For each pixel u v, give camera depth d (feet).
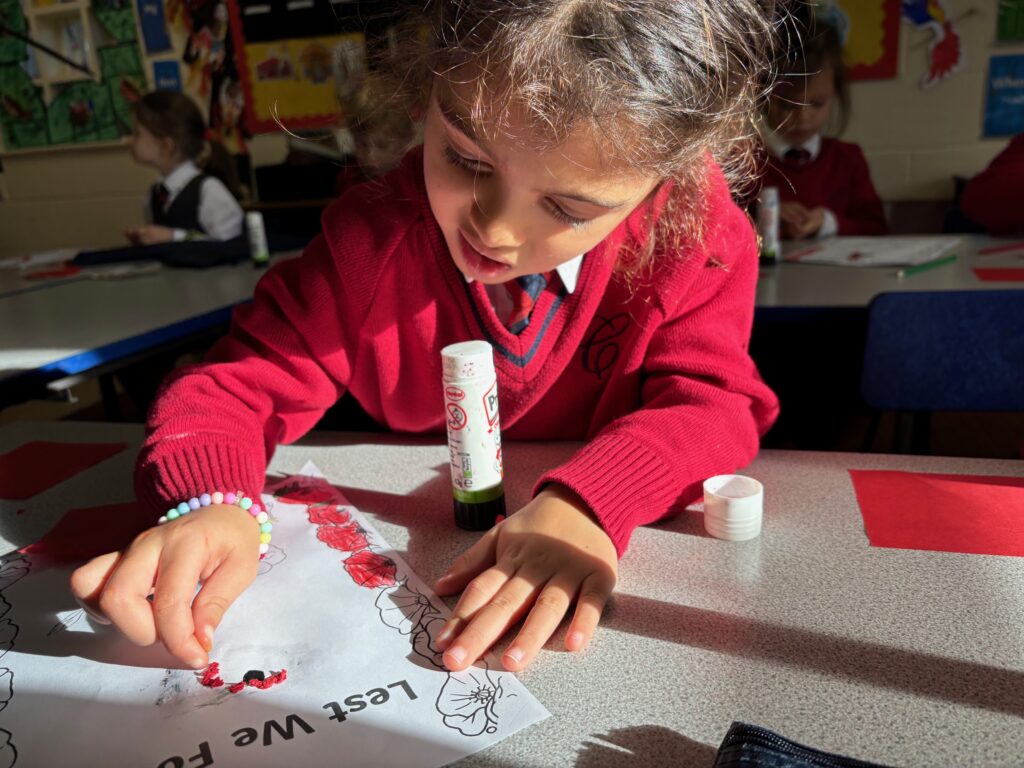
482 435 2.10
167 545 1.88
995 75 9.52
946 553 1.92
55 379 4.09
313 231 8.68
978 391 4.32
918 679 1.49
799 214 6.97
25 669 1.70
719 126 1.73
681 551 2.02
